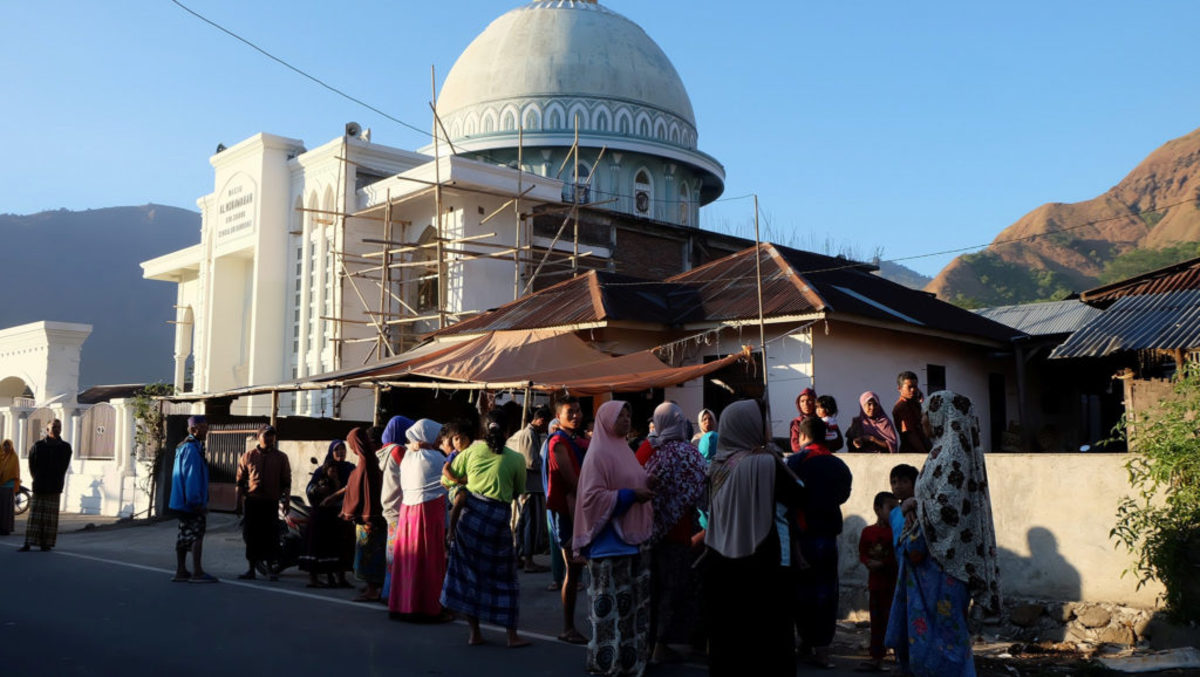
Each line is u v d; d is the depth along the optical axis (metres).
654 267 30.78
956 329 21.22
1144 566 8.41
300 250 31.11
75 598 10.51
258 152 31.61
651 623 8.09
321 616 9.68
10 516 20.27
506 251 27.73
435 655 7.97
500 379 15.62
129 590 11.15
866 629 9.88
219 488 21.58
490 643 8.55
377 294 29.09
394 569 9.60
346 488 11.04
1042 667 7.95
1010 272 149.12
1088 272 152.88
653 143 35.44
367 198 28.84
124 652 7.76
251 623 9.16
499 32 36.91
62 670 7.12
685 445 8.02
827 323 18.53
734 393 19.48
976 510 6.79
